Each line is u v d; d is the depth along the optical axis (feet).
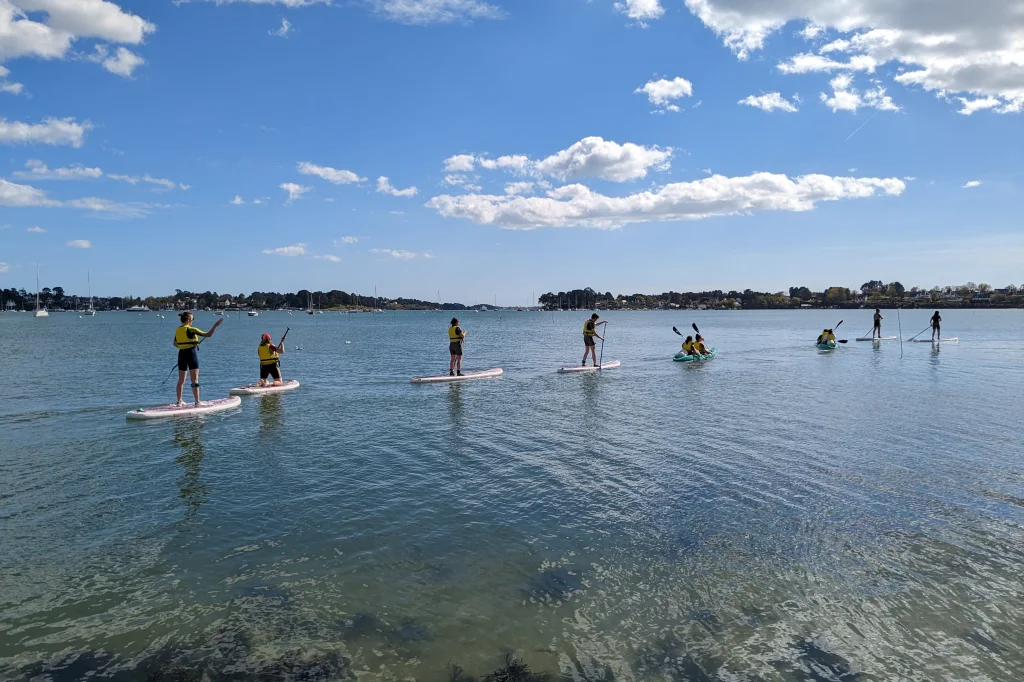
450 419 54.44
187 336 57.93
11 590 22.71
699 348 112.68
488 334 247.91
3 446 44.37
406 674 17.99
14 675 17.78
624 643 19.54
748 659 18.71
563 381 81.05
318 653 19.01
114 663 18.47
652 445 44.19
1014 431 48.01
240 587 23.03
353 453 42.37
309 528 28.60
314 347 159.02
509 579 23.65
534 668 18.26
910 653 18.94
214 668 18.26
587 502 32.04
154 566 24.72
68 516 30.14
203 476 36.83
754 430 49.01
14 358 121.08
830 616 21.01
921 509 30.71
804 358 115.65
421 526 28.86
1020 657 18.72
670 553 25.84
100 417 55.67
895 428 49.34
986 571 24.09
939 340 153.07
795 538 27.27
